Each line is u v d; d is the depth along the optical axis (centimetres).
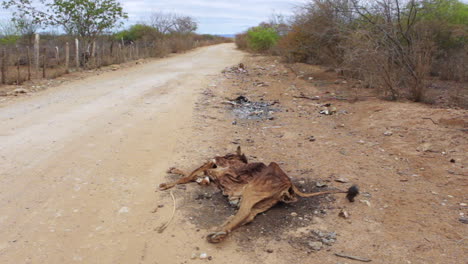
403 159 557
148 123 774
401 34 1080
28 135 671
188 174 502
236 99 1052
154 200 436
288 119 832
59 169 522
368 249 338
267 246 345
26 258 328
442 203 418
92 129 720
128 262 324
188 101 1006
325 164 547
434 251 331
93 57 1900
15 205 419
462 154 546
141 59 2286
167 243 351
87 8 1984
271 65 1925
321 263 320
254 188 401
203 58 2573
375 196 441
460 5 1506
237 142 657
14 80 1279
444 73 1305
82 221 389
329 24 1416
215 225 381
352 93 1077
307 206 420
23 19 2345
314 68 1658
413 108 800
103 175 505
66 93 1104
